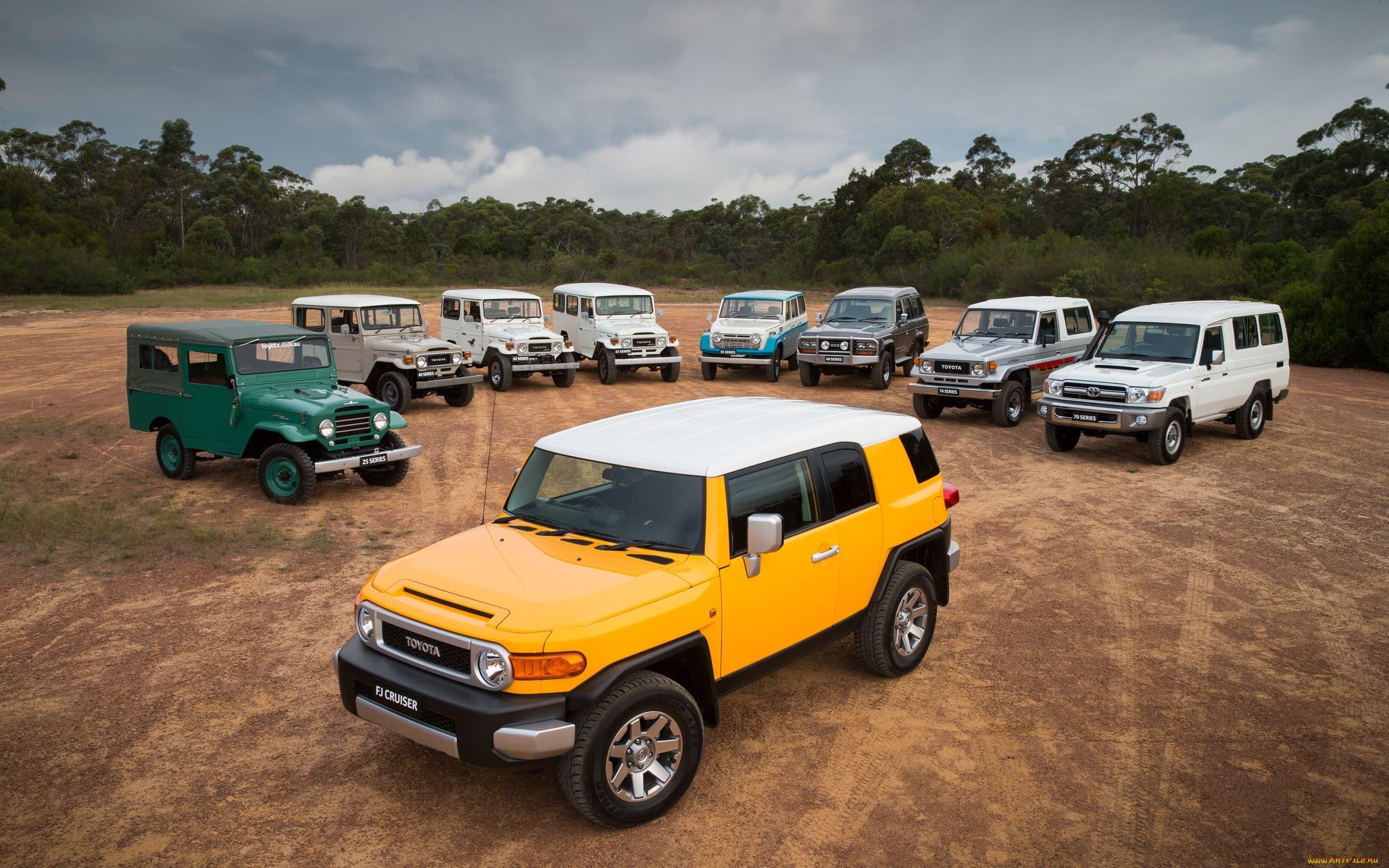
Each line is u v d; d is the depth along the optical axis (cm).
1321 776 436
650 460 452
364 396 1025
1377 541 832
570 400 1712
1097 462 1193
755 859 369
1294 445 1284
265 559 782
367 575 746
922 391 1446
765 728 484
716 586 414
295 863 368
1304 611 663
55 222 6131
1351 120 6844
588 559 423
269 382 1015
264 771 441
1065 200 8000
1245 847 379
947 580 584
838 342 1780
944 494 583
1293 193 6981
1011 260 4584
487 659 361
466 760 360
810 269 6800
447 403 1661
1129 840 384
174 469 1077
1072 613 661
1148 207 6469
